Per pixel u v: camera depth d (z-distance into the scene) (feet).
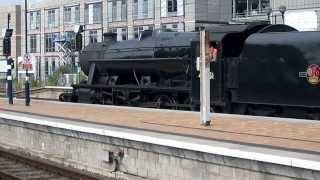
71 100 90.02
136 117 54.39
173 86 71.92
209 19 222.28
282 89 57.00
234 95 61.93
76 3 264.93
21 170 48.57
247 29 62.49
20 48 304.71
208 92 46.42
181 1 220.02
